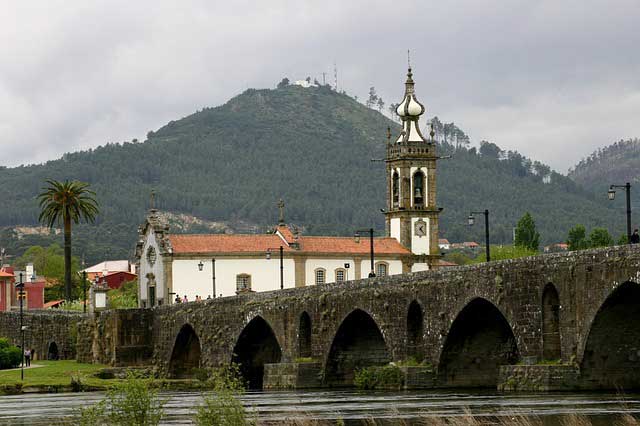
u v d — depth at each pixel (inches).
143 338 7460.6
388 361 5590.6
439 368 4785.9
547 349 4160.9
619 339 3971.5
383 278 5128.0
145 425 3029.0
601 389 4020.7
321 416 4052.7
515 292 4281.5
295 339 5816.9
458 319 4643.2
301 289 5782.5
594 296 3887.8
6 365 7224.4
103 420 3043.8
